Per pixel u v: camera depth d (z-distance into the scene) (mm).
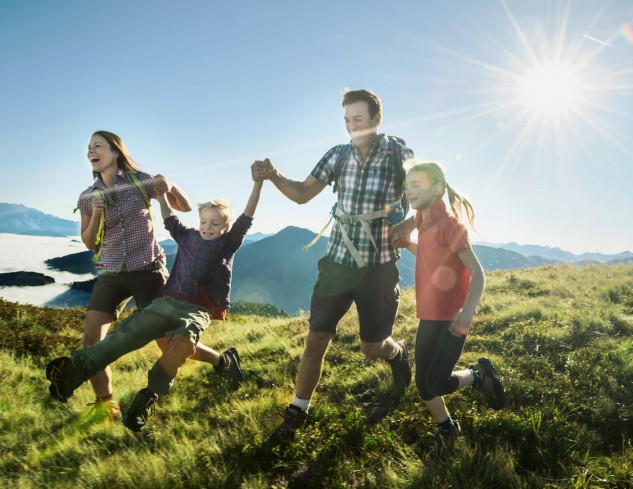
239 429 3779
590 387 4402
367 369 5215
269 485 3090
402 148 3908
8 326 8586
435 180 3457
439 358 3318
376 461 3312
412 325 7742
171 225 4152
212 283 3924
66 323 9680
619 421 3801
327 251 3996
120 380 5621
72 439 3727
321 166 4141
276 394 4609
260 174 4016
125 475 3105
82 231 4199
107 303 4148
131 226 4137
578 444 3414
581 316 6859
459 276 3383
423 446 3535
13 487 3029
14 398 4629
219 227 3908
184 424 3971
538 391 4344
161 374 3404
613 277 11703
